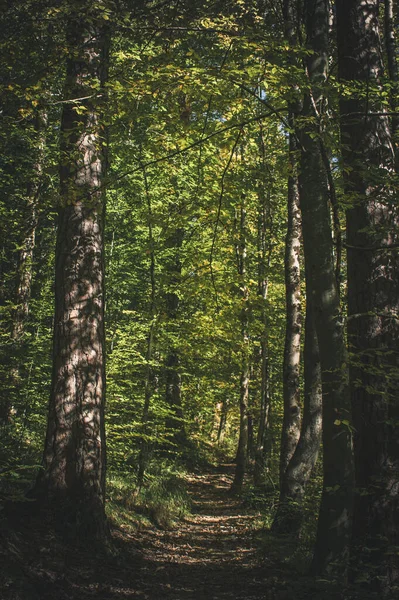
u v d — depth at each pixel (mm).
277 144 13773
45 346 13547
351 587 5547
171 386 21188
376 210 6301
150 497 12820
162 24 6848
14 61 7645
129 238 17062
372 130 6441
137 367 14406
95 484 8109
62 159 7855
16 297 14875
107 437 12758
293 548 8898
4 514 7215
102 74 8703
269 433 20906
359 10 6699
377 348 6066
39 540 6988
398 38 11023
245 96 7148
